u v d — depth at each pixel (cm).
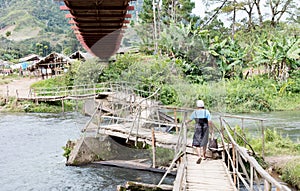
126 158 827
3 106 2155
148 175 783
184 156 622
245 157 457
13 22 11506
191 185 536
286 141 937
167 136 813
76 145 927
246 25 3294
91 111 1022
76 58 3247
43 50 7762
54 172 859
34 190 754
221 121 726
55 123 1594
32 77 3847
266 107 1675
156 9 3234
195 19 3522
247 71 2305
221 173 591
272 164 790
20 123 1633
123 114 945
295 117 1464
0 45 8131
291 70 2066
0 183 801
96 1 424
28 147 1141
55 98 2002
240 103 1681
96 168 845
